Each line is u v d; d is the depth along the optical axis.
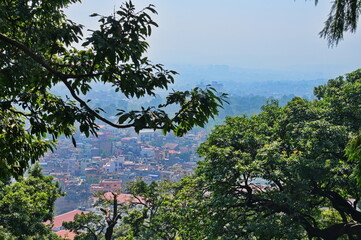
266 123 24.59
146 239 32.81
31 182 29.14
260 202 20.52
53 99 8.09
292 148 21.41
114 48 6.25
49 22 9.29
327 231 19.94
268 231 17.84
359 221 20.55
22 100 7.52
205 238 21.45
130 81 7.30
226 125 23.86
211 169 19.98
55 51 8.45
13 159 8.70
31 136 8.90
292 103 23.17
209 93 7.02
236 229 19.56
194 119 7.07
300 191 19.45
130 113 6.33
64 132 8.04
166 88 7.36
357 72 26.75
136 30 6.66
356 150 6.68
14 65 8.59
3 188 24.50
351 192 22.06
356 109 21.55
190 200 22.16
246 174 20.20
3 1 8.36
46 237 33.22
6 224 22.67
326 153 20.08
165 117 6.52
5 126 8.33
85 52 8.13
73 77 7.10
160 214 29.98
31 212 23.69
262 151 19.73
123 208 35.47
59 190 31.42
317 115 22.22
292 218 18.39
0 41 8.62
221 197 19.23
